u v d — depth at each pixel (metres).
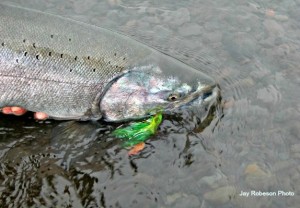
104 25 1.00
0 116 0.83
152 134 0.82
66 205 0.74
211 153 0.81
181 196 0.76
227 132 0.84
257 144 0.83
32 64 0.79
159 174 0.78
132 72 0.82
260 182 0.78
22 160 0.78
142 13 1.04
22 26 0.79
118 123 0.84
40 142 0.81
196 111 0.85
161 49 0.98
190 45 0.99
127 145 0.81
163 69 0.83
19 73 0.79
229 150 0.82
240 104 0.88
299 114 0.88
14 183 0.76
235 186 0.77
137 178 0.78
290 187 0.78
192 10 1.06
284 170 0.80
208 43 1.00
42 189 0.76
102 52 0.82
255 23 1.04
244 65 0.96
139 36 1.00
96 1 1.05
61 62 0.80
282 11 1.07
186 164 0.80
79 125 0.83
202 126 0.84
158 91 0.82
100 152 0.80
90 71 0.81
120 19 1.02
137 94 0.82
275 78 0.94
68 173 0.78
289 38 1.01
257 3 1.08
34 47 0.79
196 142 0.82
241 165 0.80
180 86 0.83
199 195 0.76
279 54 0.98
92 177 0.77
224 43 1.00
